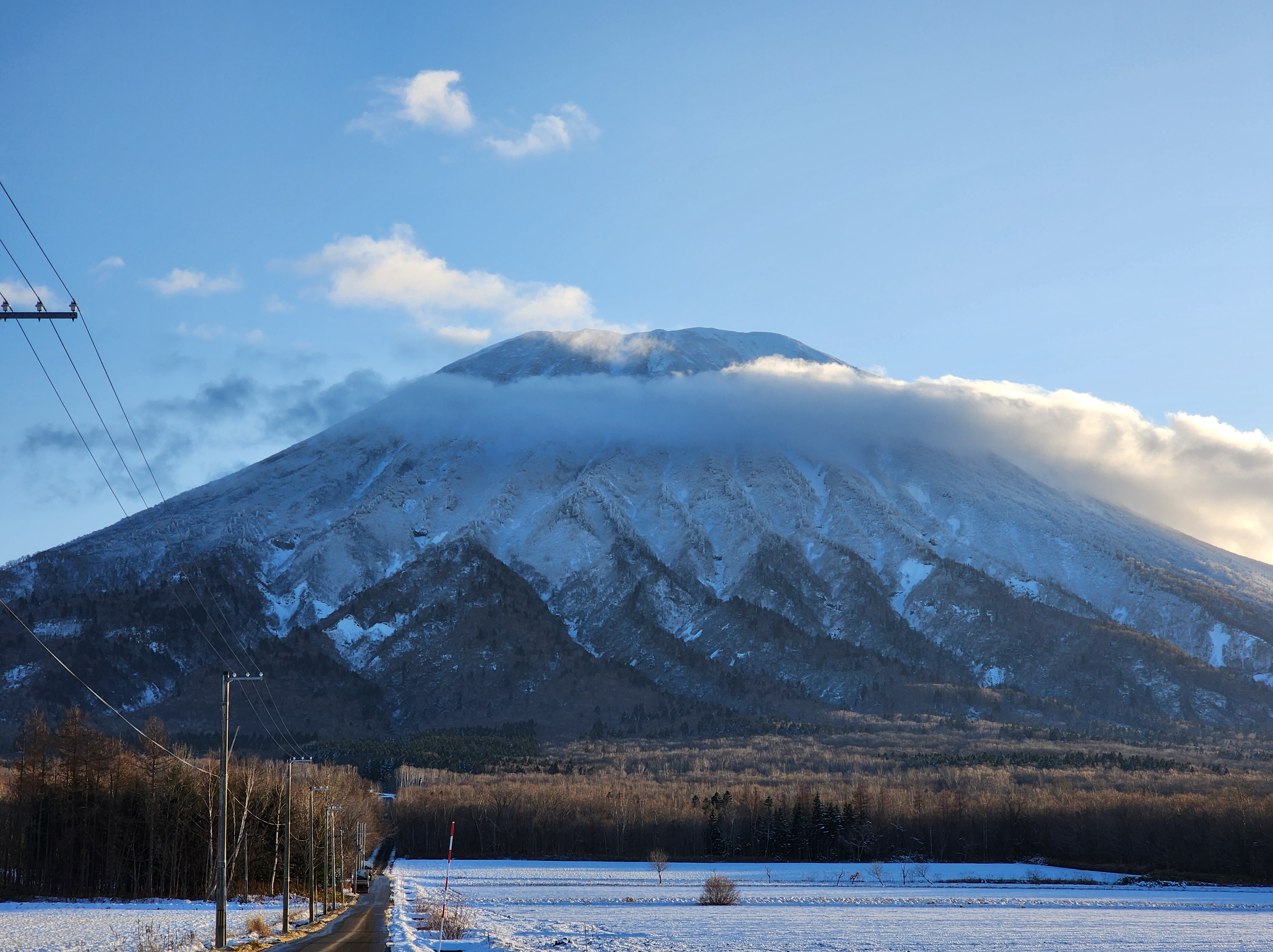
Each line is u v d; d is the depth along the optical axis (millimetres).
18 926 68812
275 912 84938
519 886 137875
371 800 190875
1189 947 75875
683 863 191875
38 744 107062
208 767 111000
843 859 190625
